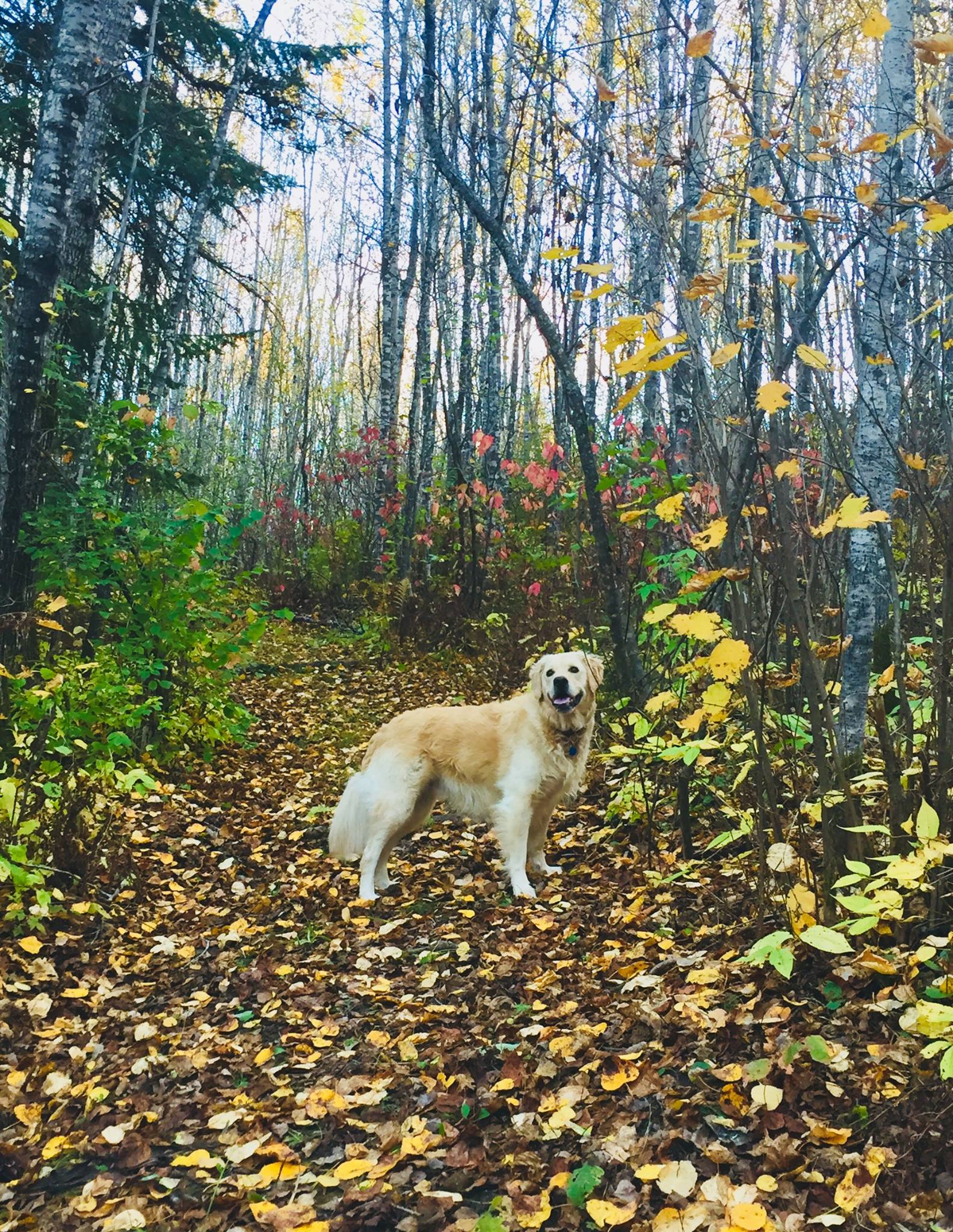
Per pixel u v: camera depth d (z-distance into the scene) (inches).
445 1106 110.2
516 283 229.3
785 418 127.9
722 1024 109.3
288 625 545.3
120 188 456.8
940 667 114.3
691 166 145.6
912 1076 93.1
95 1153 109.7
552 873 188.5
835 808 121.1
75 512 246.4
